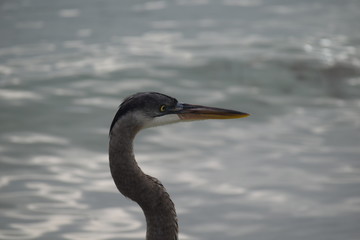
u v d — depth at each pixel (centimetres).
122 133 625
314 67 1723
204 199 1087
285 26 2134
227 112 682
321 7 2431
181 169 1195
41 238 970
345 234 969
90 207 1071
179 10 2339
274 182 1146
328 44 1920
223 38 1978
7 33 2009
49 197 1094
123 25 2116
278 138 1340
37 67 1706
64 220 1028
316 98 1574
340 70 1711
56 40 1945
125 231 998
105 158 1253
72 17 2205
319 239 952
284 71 1695
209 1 2492
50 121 1401
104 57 1786
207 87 1603
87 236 979
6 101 1481
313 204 1070
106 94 1539
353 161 1227
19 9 2306
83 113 1435
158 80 1627
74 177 1170
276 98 1562
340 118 1453
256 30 2080
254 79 1650
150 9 2344
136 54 1808
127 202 1097
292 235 970
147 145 1300
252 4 2466
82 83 1597
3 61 1755
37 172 1182
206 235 975
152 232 638
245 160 1235
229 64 1725
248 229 992
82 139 1325
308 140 1330
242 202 1077
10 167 1198
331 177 1164
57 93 1534
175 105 670
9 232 983
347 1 2533
